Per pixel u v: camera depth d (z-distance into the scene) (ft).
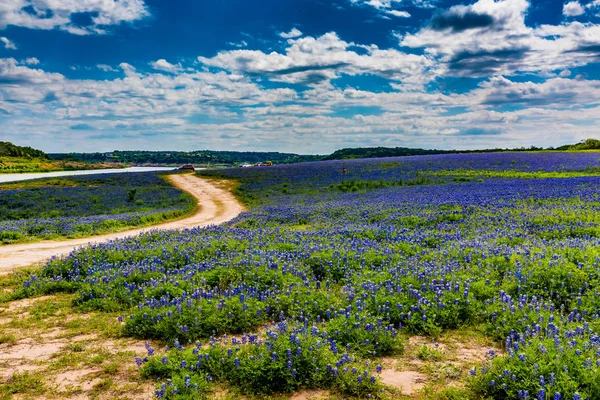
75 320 29.48
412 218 65.46
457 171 172.86
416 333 24.44
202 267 38.17
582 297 25.84
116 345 24.76
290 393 18.42
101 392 18.85
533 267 30.22
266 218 86.79
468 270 32.55
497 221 57.41
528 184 108.06
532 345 18.33
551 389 15.38
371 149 572.92
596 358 16.89
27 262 53.67
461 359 20.89
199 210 127.54
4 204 130.72
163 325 25.49
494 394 16.84
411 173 179.42
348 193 136.36
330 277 35.88
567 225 50.16
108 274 37.96
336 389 18.56
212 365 20.07
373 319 23.89
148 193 164.86
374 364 20.42
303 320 26.27
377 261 38.47
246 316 26.25
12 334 27.07
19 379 20.36
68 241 72.84
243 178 225.76
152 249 47.62
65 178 235.81
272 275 33.60
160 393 17.48
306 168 252.42
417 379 19.01
